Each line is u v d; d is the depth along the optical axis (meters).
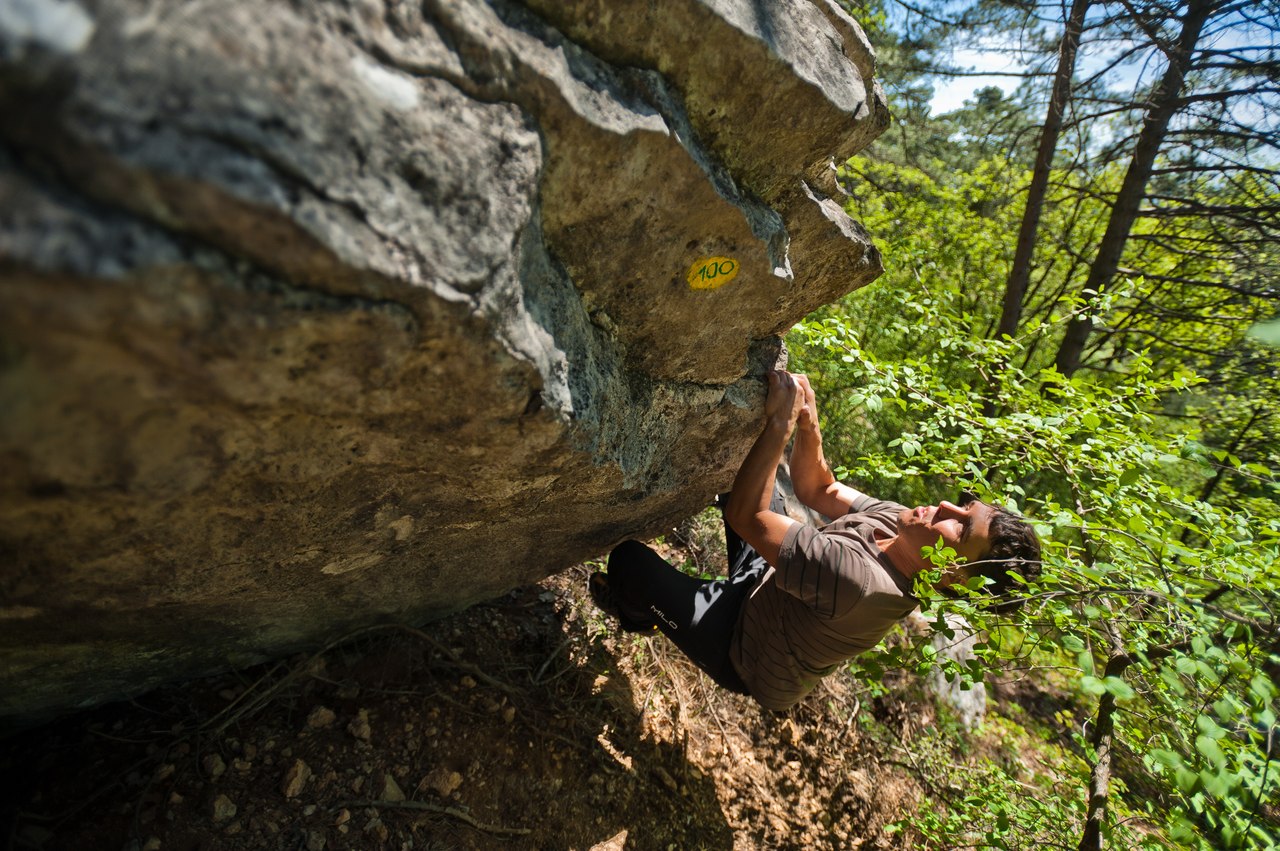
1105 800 2.14
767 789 2.86
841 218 1.86
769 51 1.31
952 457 2.69
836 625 2.03
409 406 1.09
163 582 1.26
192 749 1.79
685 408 1.88
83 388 0.77
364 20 0.85
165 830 1.63
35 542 1.00
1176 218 6.21
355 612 1.97
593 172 1.20
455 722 2.18
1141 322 6.61
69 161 0.64
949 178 8.38
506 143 1.01
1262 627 1.89
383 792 1.92
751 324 1.82
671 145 1.25
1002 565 2.00
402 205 0.88
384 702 2.11
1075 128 5.73
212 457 0.99
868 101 1.66
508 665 2.47
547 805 2.19
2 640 1.24
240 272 0.76
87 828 1.57
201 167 0.68
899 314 5.16
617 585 2.50
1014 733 4.28
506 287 1.03
